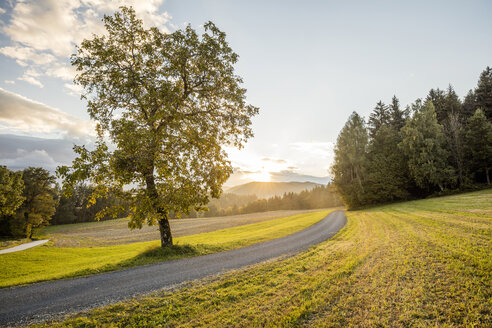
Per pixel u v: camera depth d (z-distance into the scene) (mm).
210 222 63094
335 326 4648
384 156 49781
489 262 6402
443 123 48812
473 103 51844
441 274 6324
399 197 48906
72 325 5742
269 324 5020
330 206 105062
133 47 14680
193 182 13523
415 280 6219
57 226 73000
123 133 11734
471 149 39000
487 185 37250
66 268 12367
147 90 13641
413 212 24047
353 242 13930
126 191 12781
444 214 18078
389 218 22797
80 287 8648
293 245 15711
